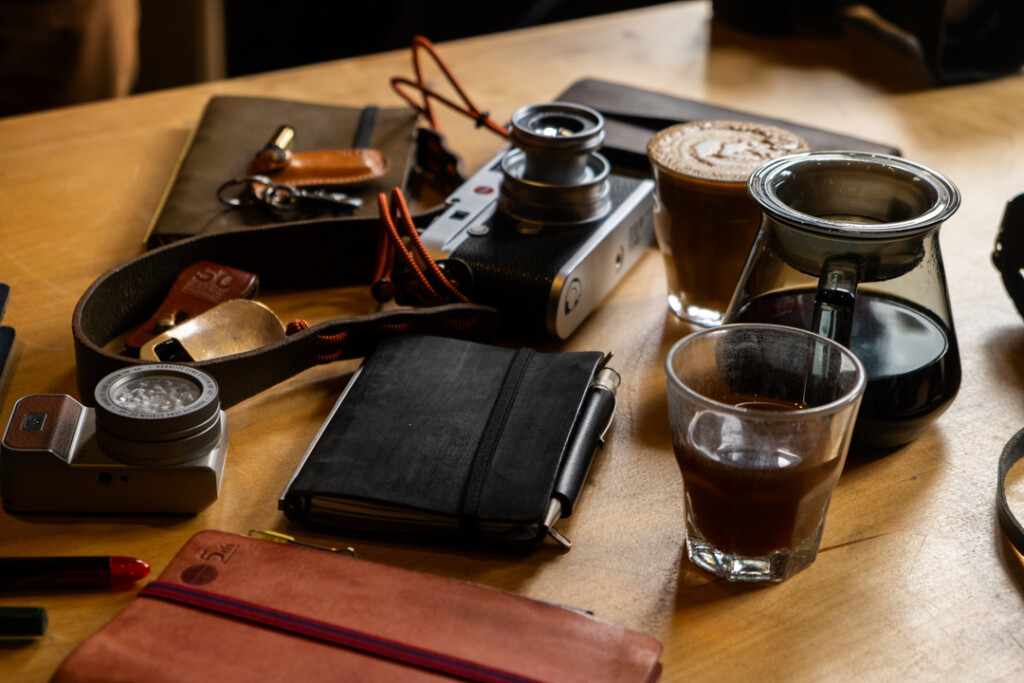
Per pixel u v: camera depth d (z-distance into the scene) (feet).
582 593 1.67
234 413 2.10
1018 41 3.86
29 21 4.54
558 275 2.22
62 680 1.39
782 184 1.93
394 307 2.51
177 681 1.38
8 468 1.76
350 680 1.38
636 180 2.67
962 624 1.62
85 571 1.63
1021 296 2.34
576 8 6.32
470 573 1.71
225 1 6.77
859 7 4.56
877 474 1.94
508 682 1.38
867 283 1.89
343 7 6.88
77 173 3.08
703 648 1.57
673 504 1.87
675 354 1.63
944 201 1.80
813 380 1.67
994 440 2.04
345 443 1.84
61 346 2.29
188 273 2.36
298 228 2.47
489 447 1.80
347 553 1.69
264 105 3.20
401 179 2.82
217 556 1.61
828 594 1.67
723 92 3.78
